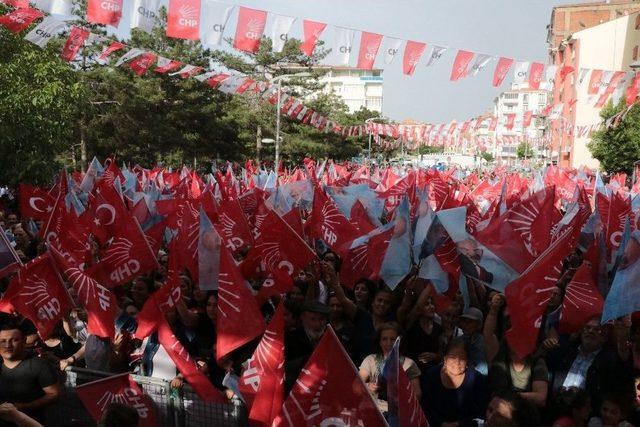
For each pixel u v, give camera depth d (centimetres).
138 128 3722
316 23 1043
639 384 612
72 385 693
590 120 4400
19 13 1115
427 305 759
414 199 1373
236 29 1012
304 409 455
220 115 4438
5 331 581
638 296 657
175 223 1069
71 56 1350
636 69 2172
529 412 455
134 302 860
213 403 630
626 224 666
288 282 784
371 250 843
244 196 1277
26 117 1927
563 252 654
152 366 707
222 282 621
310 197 1380
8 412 530
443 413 589
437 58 1166
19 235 1227
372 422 444
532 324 639
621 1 7069
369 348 755
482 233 826
